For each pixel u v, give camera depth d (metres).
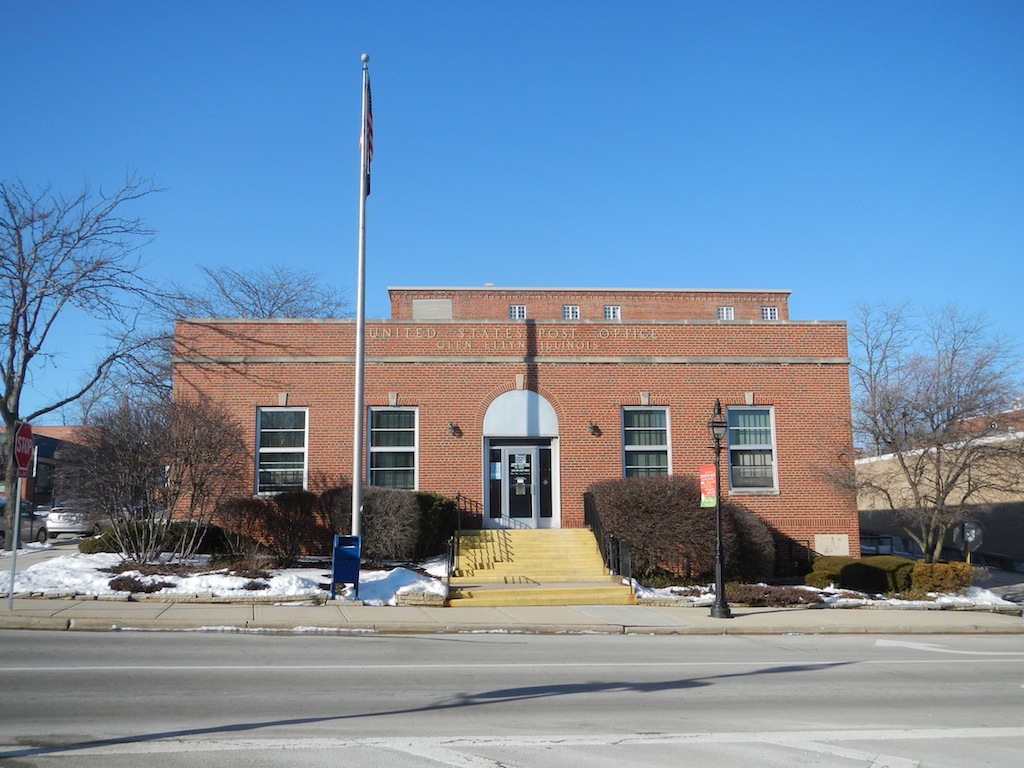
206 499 22.38
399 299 43.97
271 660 12.12
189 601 17.27
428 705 9.62
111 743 7.59
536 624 16.50
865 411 26.11
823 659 13.99
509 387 26.06
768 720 9.38
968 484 25.80
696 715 9.52
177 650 12.66
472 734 8.30
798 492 26.19
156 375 29.41
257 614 16.09
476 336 26.22
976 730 9.16
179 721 8.48
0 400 26.31
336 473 25.27
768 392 26.64
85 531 33.44
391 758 7.34
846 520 26.19
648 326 26.69
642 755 7.70
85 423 25.86
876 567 23.75
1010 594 25.83
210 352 25.55
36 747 7.43
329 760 7.23
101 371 28.59
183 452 20.78
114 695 9.54
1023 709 10.38
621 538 22.27
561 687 10.90
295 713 8.99
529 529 24.75
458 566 22.20
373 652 13.21
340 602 18.14
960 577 23.03
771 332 26.98
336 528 22.98
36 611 15.34
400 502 22.75
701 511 22.34
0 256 26.19
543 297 44.88
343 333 25.92
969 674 12.88
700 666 12.88
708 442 26.27
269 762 7.12
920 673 12.85
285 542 23.31
